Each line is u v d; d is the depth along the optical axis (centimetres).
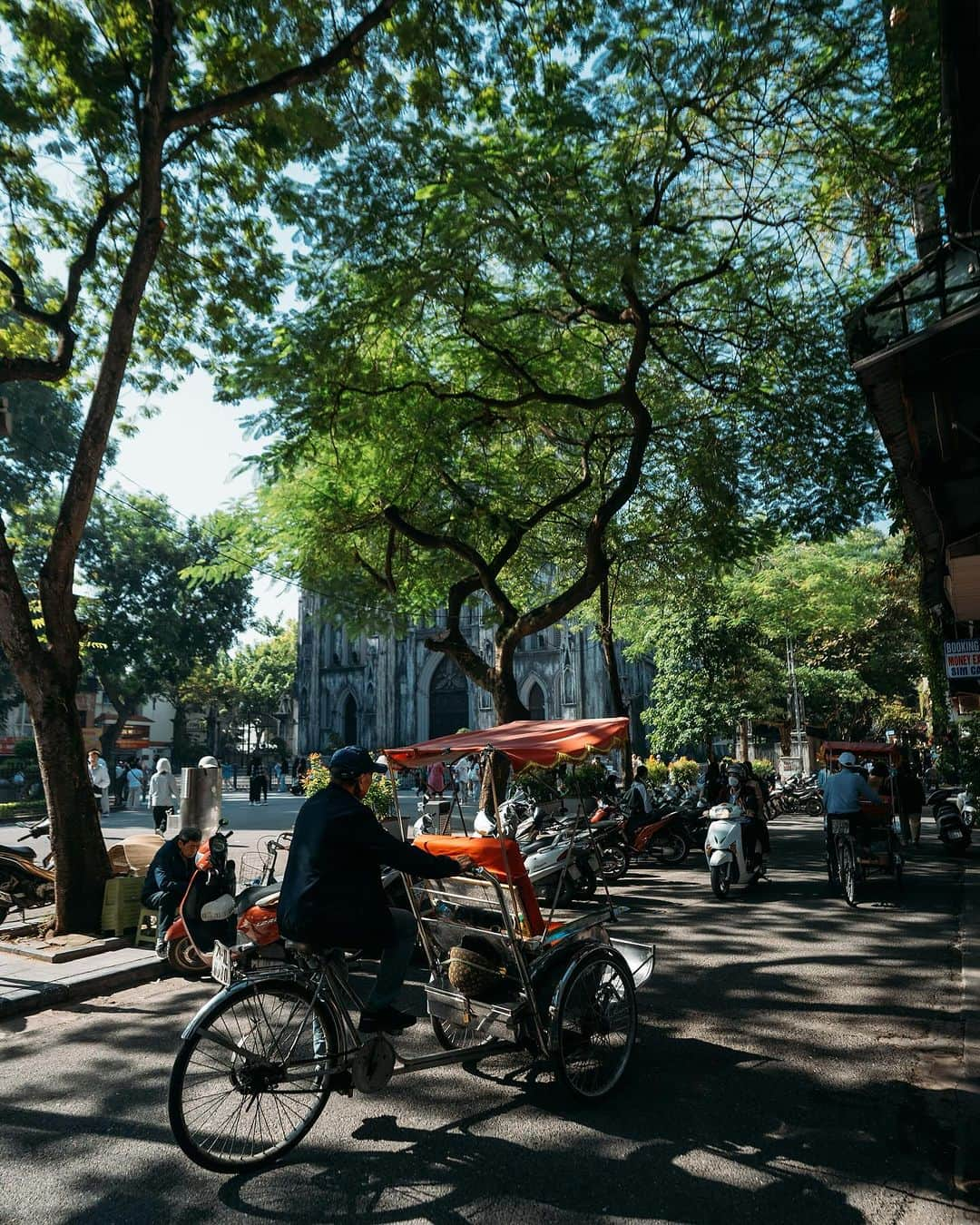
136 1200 360
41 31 878
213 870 739
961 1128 412
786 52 920
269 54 900
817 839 1809
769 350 1426
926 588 817
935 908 987
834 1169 379
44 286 1255
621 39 911
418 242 1088
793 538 1892
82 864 868
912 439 600
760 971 722
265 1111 402
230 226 1115
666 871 1385
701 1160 390
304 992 409
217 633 4622
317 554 1588
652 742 2845
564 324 1320
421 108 959
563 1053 447
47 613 877
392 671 5528
